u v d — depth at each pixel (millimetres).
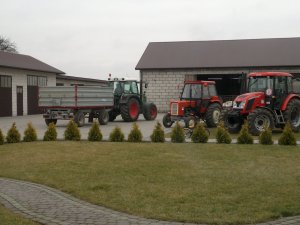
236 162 9547
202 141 13070
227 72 30172
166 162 9602
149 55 32812
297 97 16781
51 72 31984
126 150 11414
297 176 8062
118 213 6004
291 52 30203
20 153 11117
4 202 6598
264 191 6969
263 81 16516
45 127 19578
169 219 5688
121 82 23297
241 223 5516
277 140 13898
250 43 32469
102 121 20859
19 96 28984
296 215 5836
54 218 5793
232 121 16688
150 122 22625
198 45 33344
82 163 9602
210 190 7086
